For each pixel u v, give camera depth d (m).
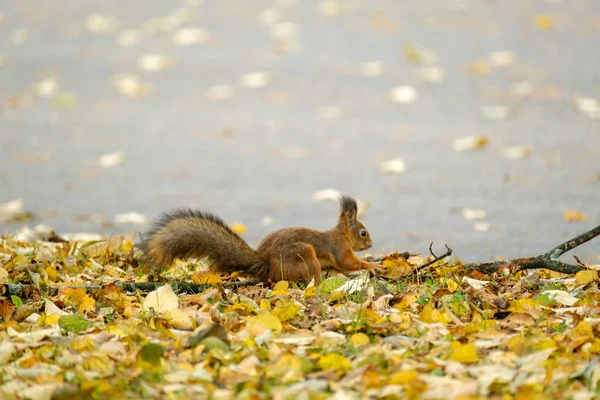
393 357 6.07
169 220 8.65
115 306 7.62
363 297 7.69
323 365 5.95
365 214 13.29
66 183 15.91
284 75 23.03
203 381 5.77
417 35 25.70
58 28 28.34
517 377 5.70
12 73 24.00
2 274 8.46
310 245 8.69
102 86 22.98
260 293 8.21
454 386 5.50
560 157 16.02
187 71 23.84
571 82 20.97
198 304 7.63
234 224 12.65
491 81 21.52
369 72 22.92
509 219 12.73
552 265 8.55
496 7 28.16
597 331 6.47
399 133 18.34
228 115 20.38
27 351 6.43
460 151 16.84
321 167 16.36
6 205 14.38
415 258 9.62
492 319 7.07
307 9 29.28
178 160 17.27
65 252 9.98
